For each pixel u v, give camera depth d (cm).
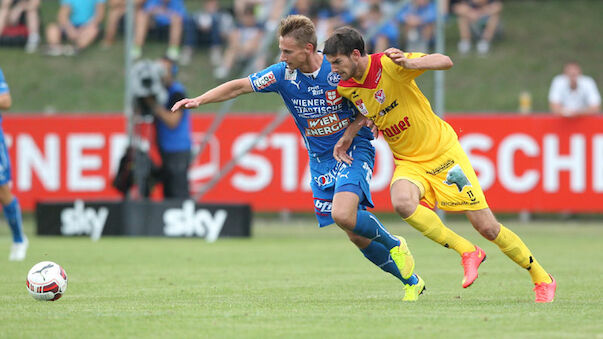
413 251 3603
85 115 4756
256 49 5972
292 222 5194
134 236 4259
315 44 2061
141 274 2720
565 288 2336
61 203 4322
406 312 1795
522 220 5012
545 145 4625
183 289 2317
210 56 6375
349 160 2078
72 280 2542
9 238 4319
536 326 1591
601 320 1667
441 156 2061
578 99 4912
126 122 4444
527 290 2305
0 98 2903
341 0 5966
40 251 3547
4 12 6619
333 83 2075
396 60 1933
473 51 6769
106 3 6688
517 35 7069
